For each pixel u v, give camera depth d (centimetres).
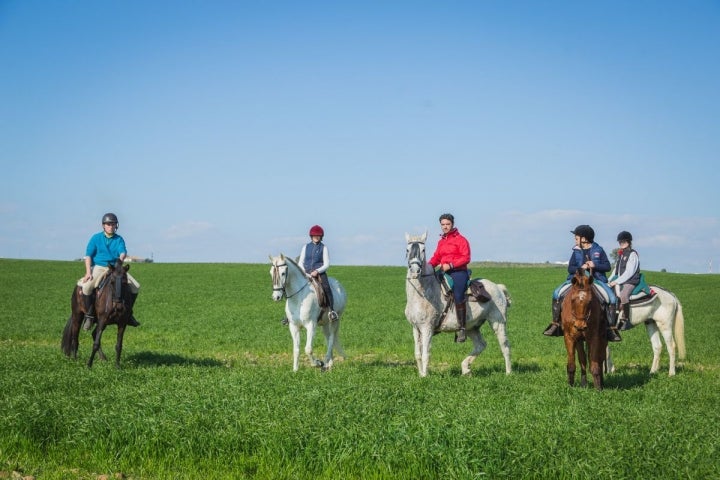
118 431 916
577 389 1239
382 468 825
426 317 1454
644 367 1967
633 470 788
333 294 1658
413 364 1986
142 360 1742
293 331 1571
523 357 2153
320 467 848
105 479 818
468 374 1584
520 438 852
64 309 3625
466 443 840
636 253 1689
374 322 3192
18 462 870
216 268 7112
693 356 2152
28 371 1391
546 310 3781
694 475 780
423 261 1441
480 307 1530
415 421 921
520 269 7425
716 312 3756
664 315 1736
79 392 1159
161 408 994
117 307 1507
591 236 1402
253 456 865
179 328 2928
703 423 956
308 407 1005
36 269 6550
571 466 792
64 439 915
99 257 1614
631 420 950
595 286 1356
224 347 2366
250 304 4084
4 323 2962
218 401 1025
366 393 1099
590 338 1295
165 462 870
